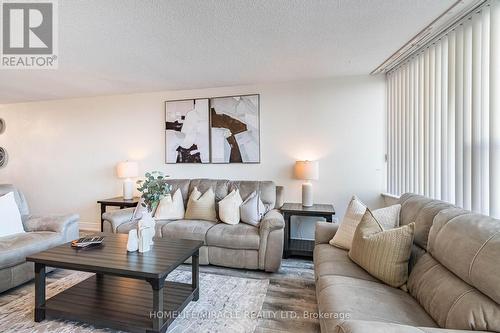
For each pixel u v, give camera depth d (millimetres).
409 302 1438
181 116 4000
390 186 3260
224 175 3877
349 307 1325
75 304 1884
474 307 1058
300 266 2910
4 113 4758
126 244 2184
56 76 3285
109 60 2787
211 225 2977
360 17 1989
